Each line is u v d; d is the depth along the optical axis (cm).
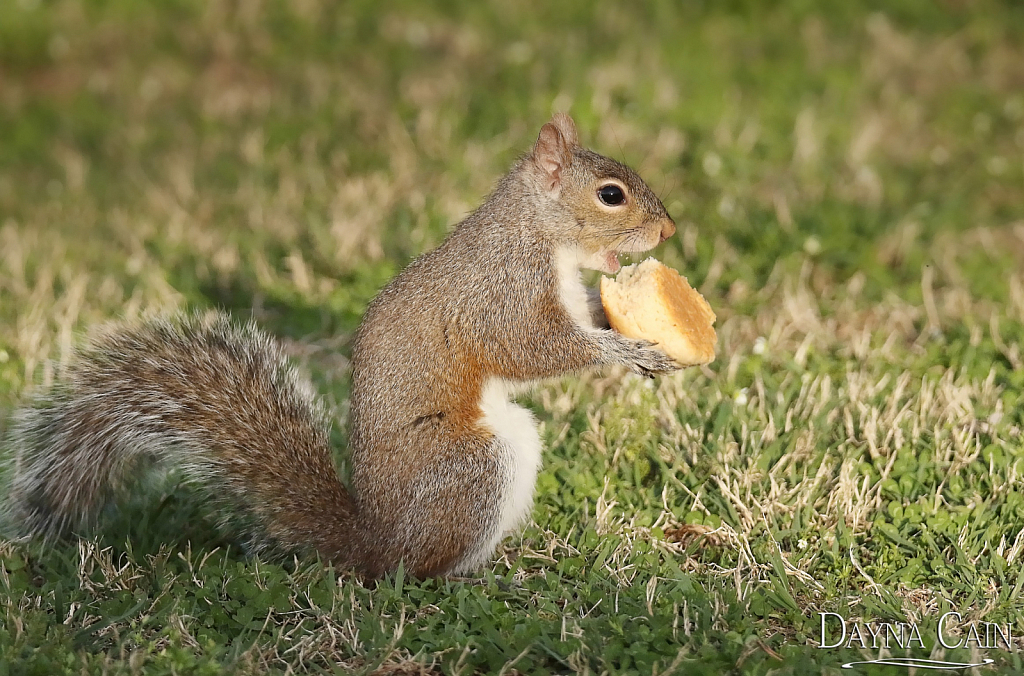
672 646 806
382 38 2422
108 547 940
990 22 2414
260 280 1523
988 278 1482
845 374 1217
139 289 1480
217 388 941
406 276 968
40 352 1286
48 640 804
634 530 981
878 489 998
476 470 910
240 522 975
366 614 851
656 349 955
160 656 782
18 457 959
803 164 1827
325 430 969
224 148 2045
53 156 2077
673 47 2312
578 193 976
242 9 2533
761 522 976
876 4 2481
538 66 2223
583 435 1107
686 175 1766
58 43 2448
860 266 1512
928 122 2044
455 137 1953
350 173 1875
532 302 960
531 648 811
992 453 1031
